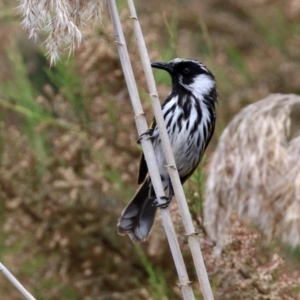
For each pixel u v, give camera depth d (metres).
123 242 11.94
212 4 16.91
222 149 9.93
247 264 9.12
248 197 9.65
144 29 14.94
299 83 15.38
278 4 16.14
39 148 12.19
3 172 11.98
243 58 16.03
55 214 11.87
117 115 12.03
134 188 11.80
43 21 6.85
